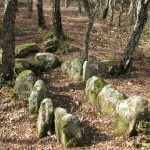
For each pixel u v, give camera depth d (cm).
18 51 1523
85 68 1220
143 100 875
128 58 1333
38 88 1022
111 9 2788
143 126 855
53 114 918
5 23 1146
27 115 1010
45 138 896
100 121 957
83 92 1141
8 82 1165
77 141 850
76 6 4722
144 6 1280
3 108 1047
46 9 4000
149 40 2125
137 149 800
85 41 1299
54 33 1852
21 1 4403
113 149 815
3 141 902
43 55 1379
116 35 2238
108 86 1008
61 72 1331
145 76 1337
